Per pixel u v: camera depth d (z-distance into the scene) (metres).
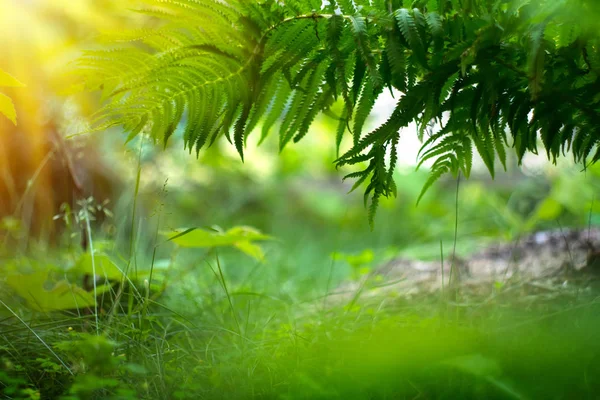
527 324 1.62
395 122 1.40
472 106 1.43
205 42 1.49
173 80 1.52
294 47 1.46
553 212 3.54
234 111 1.52
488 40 1.31
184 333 1.87
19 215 2.63
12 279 1.84
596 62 1.33
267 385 1.33
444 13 1.41
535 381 1.16
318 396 1.18
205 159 4.89
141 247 3.13
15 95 2.49
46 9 2.57
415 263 3.29
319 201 6.34
